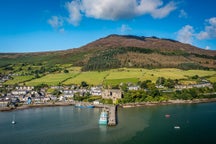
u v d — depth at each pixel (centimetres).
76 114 19550
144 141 12262
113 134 13550
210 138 12544
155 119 16838
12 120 17800
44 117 18588
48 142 12512
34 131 14575
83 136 13312
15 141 12838
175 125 15100
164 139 12519
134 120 16700
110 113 18762
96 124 15862
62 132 14175
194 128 14350
